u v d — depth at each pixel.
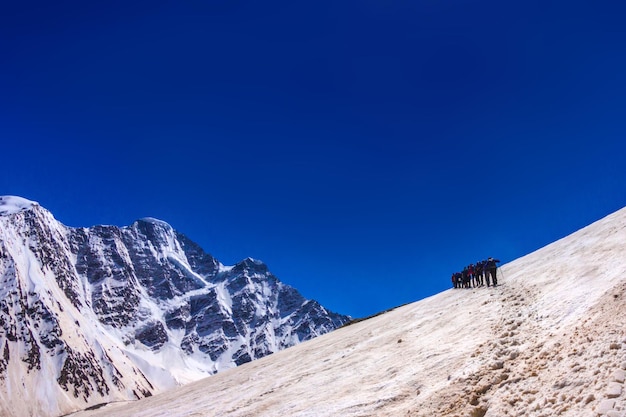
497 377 12.53
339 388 19.61
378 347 24.92
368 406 15.48
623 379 9.04
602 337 11.33
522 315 17.81
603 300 13.89
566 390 10.02
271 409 20.86
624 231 22.83
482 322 19.86
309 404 19.00
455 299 30.61
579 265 20.95
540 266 27.02
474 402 11.99
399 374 17.69
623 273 15.63
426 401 13.52
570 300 16.19
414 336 23.67
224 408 25.11
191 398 34.25
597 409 8.54
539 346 13.47
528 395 10.78
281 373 29.83
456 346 17.95
